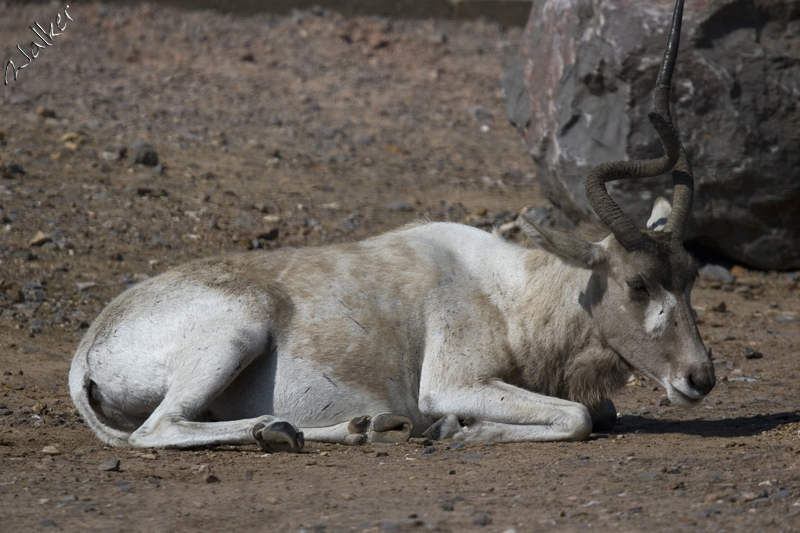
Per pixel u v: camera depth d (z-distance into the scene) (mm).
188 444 19109
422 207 43594
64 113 49406
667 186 36438
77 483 16531
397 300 21156
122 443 20016
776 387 26812
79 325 30625
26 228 35844
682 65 36375
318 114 55312
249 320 20250
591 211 37469
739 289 37875
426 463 18000
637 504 14672
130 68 58156
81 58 58375
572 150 37812
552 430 19969
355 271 21406
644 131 36188
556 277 21328
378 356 20781
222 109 53844
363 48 65938
